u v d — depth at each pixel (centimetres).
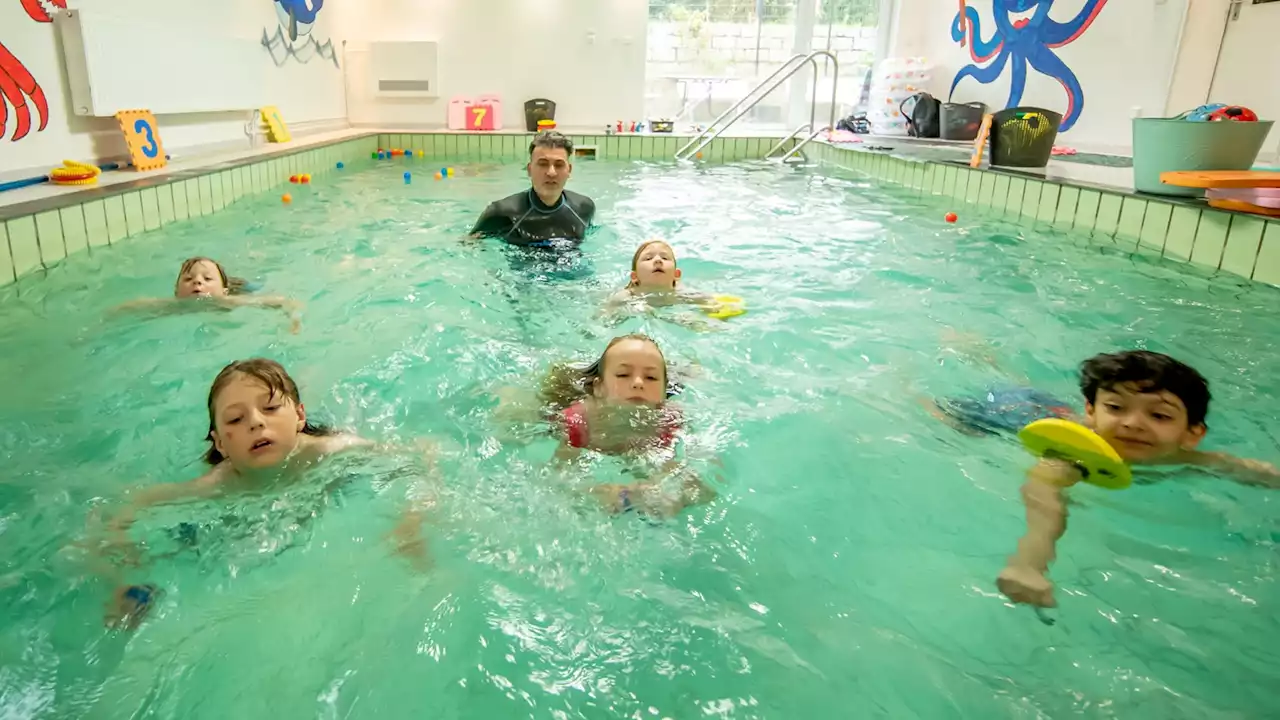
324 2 803
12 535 139
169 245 348
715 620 122
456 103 873
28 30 381
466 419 187
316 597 125
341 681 108
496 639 116
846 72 969
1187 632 120
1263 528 147
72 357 221
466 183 584
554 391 200
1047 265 341
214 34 577
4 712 102
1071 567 136
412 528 143
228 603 123
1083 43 722
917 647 117
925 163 563
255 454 153
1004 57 805
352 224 412
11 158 370
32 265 295
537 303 281
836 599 128
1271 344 245
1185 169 361
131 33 445
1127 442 168
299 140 686
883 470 169
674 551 139
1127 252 362
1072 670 112
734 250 369
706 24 998
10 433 176
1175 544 143
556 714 103
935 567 136
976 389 212
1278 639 118
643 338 195
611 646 116
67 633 116
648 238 392
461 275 313
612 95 913
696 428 186
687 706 105
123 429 179
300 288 290
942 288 307
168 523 143
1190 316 272
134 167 436
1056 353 238
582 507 152
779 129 956
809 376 219
